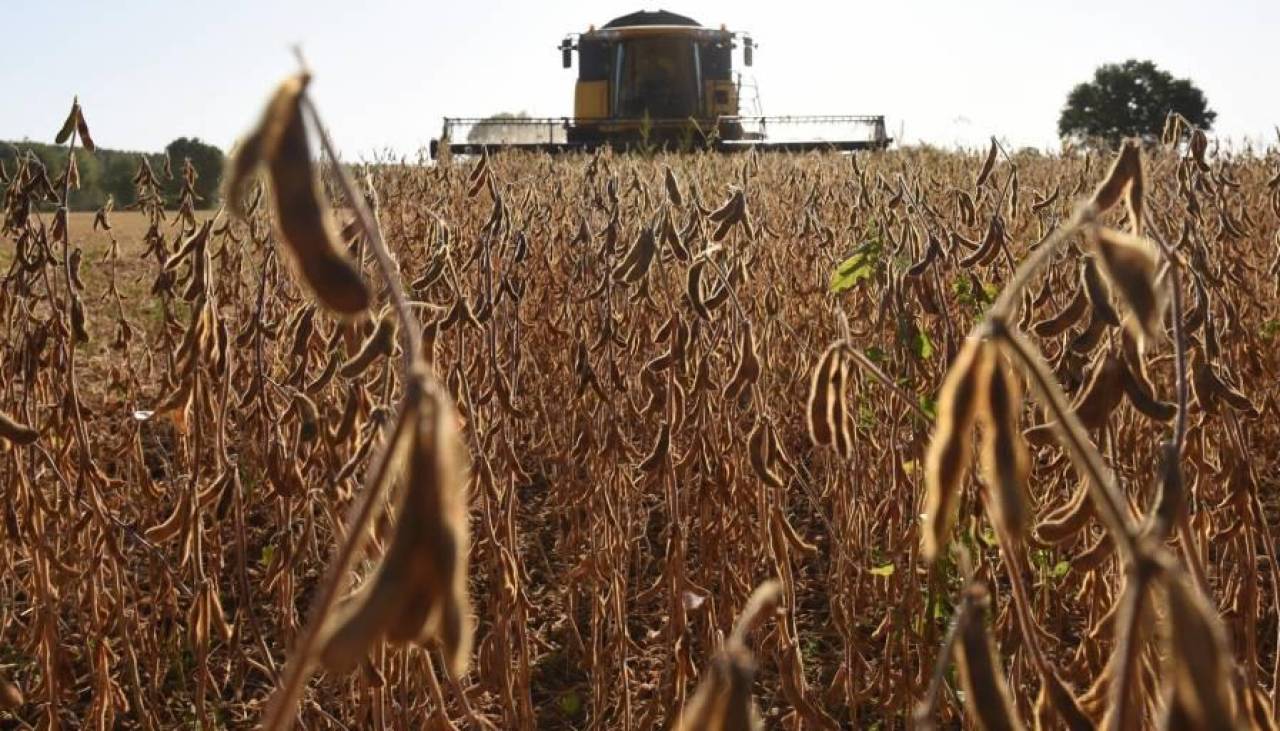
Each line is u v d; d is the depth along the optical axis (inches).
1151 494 130.1
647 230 152.1
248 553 246.5
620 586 185.5
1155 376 196.2
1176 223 180.7
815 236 287.0
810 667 210.8
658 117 952.9
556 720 205.2
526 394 292.0
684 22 1018.1
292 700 53.7
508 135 967.6
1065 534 81.8
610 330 190.1
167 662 203.3
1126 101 1715.1
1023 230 271.7
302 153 49.3
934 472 58.7
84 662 212.8
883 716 194.5
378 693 128.3
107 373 349.4
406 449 48.0
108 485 197.5
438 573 47.3
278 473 155.7
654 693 193.5
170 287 219.0
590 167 273.7
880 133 925.8
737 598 190.2
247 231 295.7
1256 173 402.0
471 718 92.4
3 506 191.9
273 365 250.8
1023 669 147.6
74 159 176.7
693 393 174.9
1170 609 50.2
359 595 51.6
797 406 257.8
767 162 497.0
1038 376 57.7
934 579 152.0
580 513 236.2
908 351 168.9
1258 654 207.2
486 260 163.9
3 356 213.8
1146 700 97.5
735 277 173.3
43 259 183.2
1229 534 140.4
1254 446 270.7
